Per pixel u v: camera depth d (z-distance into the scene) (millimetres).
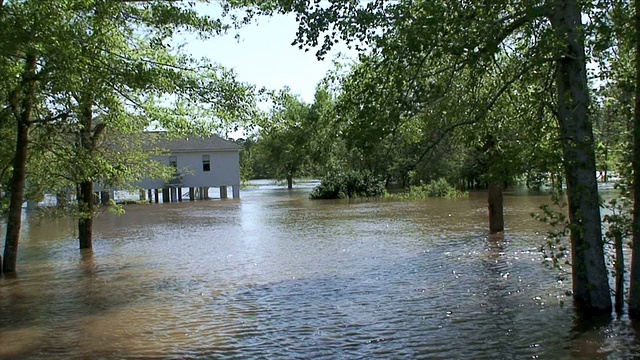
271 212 34688
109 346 8930
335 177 47625
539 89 9492
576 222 8820
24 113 15070
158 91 13172
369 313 10219
